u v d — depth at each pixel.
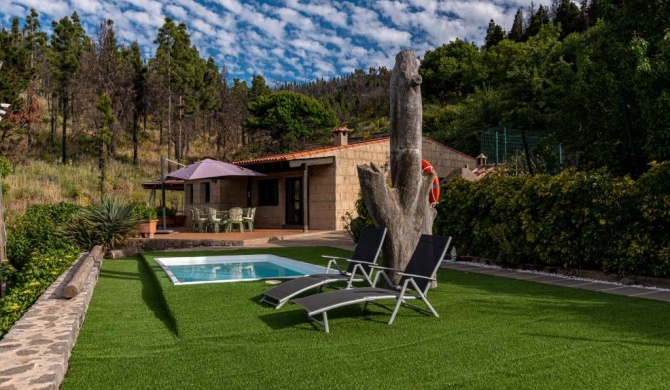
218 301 5.94
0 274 9.10
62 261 7.84
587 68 10.96
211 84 48.72
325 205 18.58
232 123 48.97
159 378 3.38
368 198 6.55
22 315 4.87
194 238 14.70
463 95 54.47
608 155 10.66
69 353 3.80
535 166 15.88
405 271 5.63
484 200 10.04
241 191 22.59
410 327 4.66
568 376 3.27
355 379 3.28
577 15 60.09
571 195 8.28
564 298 6.10
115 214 12.85
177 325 4.80
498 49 52.66
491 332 4.43
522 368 3.44
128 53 43.69
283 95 46.62
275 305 5.71
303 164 17.52
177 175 17.16
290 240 15.25
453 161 23.78
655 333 4.34
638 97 9.61
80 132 36.22
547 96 24.36
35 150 36.03
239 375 3.40
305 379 3.29
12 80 28.38
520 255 9.10
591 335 4.29
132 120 40.59
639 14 9.88
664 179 7.04
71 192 27.70
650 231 7.23
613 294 6.39
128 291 7.29
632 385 3.10
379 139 19.94
